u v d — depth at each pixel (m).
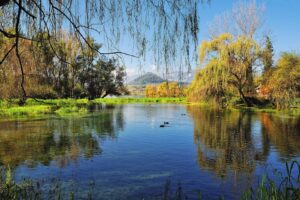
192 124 19.72
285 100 27.20
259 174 8.40
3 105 26.38
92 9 2.96
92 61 3.23
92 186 7.31
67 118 23.27
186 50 3.04
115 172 8.58
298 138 14.18
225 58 30.22
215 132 16.22
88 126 18.62
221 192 6.98
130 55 2.96
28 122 20.47
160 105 43.72
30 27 3.06
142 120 22.20
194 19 3.02
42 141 13.41
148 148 12.03
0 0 2.19
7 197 5.29
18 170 8.71
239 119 22.34
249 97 33.94
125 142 13.25
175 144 12.84
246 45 30.33
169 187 7.31
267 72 30.44
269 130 16.69
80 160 10.00
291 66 26.98
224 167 9.18
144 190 7.11
